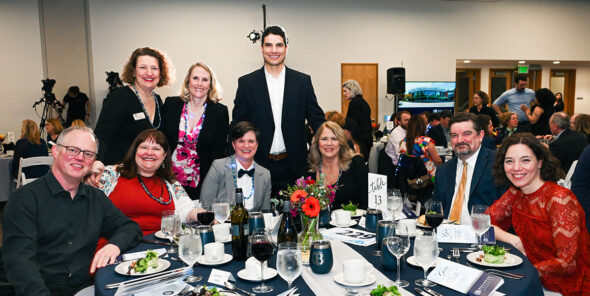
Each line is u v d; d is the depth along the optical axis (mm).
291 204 1673
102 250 1690
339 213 2057
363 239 1826
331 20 8312
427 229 1933
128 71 2848
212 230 1764
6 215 1696
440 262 1479
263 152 3070
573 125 5652
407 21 8680
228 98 7934
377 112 8711
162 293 1301
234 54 7898
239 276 1423
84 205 1859
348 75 8477
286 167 3176
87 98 7293
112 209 1956
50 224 1750
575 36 9484
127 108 2799
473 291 1258
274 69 3076
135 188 2248
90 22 7363
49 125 6539
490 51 9109
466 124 2383
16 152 5047
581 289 1722
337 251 1676
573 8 9398
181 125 2914
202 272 1492
